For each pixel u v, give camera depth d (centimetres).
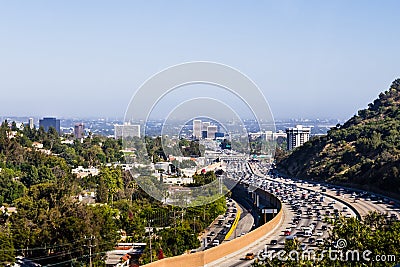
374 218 3997
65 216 5753
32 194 7438
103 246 5334
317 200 9238
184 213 6312
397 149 11419
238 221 7581
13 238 5316
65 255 5181
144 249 5441
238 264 4325
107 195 8156
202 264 4262
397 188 9506
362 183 10838
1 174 9306
